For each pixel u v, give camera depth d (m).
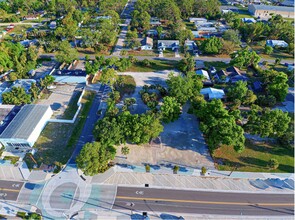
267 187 63.25
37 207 59.31
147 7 177.00
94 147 63.06
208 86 103.81
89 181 64.81
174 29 144.62
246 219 56.81
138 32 157.62
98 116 86.56
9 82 105.62
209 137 70.06
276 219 56.75
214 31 156.75
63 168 68.25
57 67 117.50
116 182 64.62
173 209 58.81
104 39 137.00
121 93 98.06
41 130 79.94
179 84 86.69
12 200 60.91
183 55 128.88
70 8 182.62
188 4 174.50
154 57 126.94
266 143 75.38
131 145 74.94
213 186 63.56
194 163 69.38
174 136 78.12
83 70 109.44
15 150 73.62
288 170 67.56
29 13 194.50
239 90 88.19
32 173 67.06
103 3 182.62
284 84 90.00
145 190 62.81
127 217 57.19
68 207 59.12
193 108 81.56
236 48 136.62
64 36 137.00
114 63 109.00
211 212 58.16
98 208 58.94
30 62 112.56
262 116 72.81
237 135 64.88
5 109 86.44
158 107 88.12
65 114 88.06
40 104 92.69
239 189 62.81
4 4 192.00
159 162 69.69
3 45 115.88
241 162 69.62
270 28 143.75
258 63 119.38
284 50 134.50
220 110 72.06
